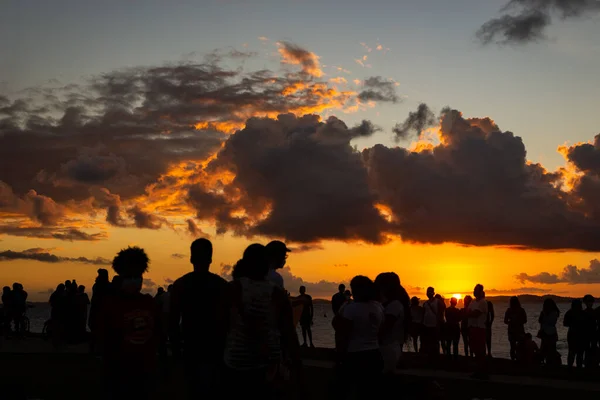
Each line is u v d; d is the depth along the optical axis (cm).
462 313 2092
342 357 855
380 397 854
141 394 724
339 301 2219
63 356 1934
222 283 754
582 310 1906
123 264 732
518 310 2102
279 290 679
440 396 962
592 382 1591
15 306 2614
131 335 718
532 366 1931
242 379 657
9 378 1446
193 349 735
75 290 2359
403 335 938
